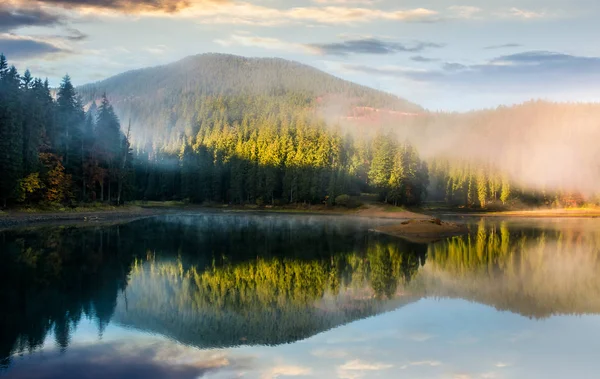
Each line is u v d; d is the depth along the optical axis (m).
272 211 123.75
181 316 24.77
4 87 75.00
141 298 28.53
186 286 32.09
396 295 30.05
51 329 22.27
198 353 19.28
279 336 21.55
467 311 26.11
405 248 53.97
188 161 149.75
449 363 18.34
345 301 28.33
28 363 18.11
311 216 106.12
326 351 19.55
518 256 48.41
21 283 32.03
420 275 37.12
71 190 87.12
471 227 85.31
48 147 81.88
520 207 147.75
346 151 143.38
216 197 142.38
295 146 140.75
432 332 22.20
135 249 48.38
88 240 54.34
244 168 140.00
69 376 16.97
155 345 20.22
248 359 18.67
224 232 67.12
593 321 24.23
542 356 19.25
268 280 34.53
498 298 29.39
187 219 91.31
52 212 79.19
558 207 151.12
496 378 17.09
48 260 40.81
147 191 151.38
